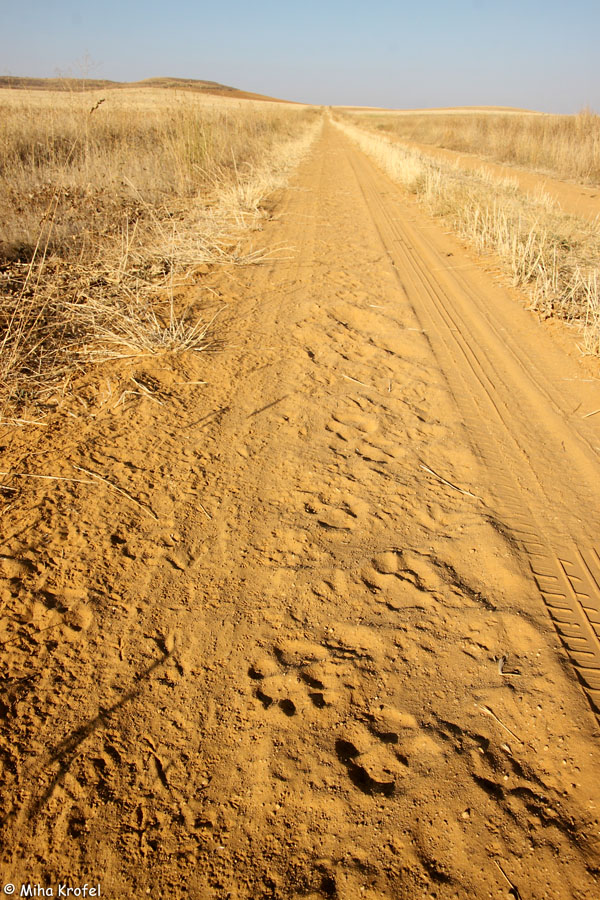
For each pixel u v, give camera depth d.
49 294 5.22
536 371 4.72
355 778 1.82
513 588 2.55
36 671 2.13
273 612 2.42
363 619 2.40
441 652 2.25
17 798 1.75
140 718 2.00
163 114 13.62
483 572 2.65
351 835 1.67
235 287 6.38
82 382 4.18
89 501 2.99
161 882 1.57
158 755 1.89
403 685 2.12
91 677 2.12
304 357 4.80
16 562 2.57
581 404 4.20
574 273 6.37
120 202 8.65
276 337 5.15
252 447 3.56
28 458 3.31
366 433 3.79
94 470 3.24
